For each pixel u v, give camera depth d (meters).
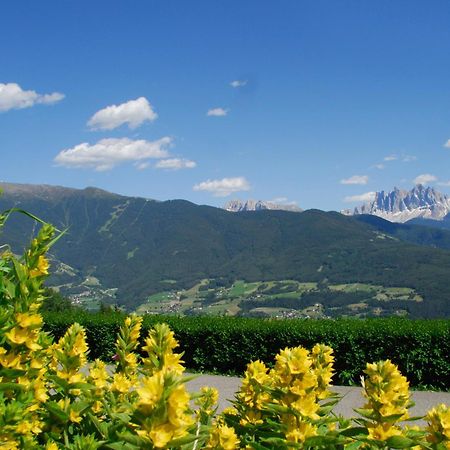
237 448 2.72
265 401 3.03
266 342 15.98
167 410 2.00
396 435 2.60
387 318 16.06
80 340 3.29
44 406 3.02
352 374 14.57
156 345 2.86
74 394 3.18
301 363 2.65
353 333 14.60
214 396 3.80
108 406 3.12
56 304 25.16
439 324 14.27
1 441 2.50
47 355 3.35
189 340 16.95
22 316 2.74
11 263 3.09
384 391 2.70
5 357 2.70
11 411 2.52
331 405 2.77
